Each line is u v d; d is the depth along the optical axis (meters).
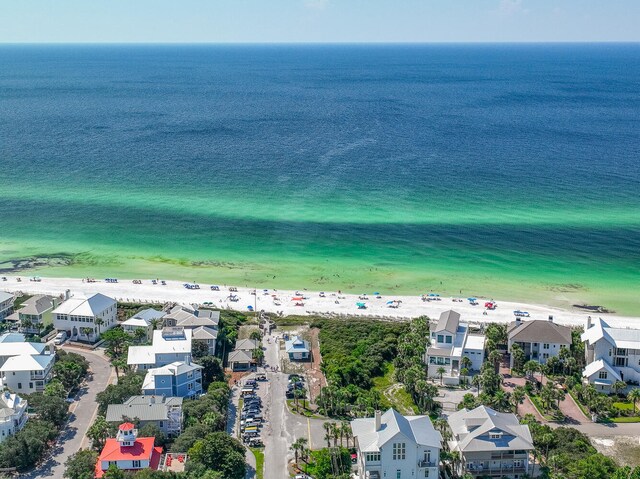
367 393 151.12
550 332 169.62
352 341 180.25
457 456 122.75
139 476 111.25
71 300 186.75
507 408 146.12
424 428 121.69
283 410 146.38
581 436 132.25
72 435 134.25
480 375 154.25
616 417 145.00
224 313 198.00
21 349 156.00
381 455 116.38
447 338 166.25
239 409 146.75
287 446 132.00
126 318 194.88
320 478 120.81
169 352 158.50
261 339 181.75
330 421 141.88
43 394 143.25
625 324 195.00
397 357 169.62
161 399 137.75
